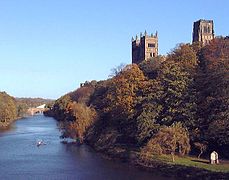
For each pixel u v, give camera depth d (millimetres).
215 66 104125
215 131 90750
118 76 149500
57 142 157000
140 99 116312
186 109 100688
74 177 89000
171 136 95062
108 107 138125
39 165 105250
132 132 115875
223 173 77688
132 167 98125
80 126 150875
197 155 98000
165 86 109312
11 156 122312
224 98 92312
